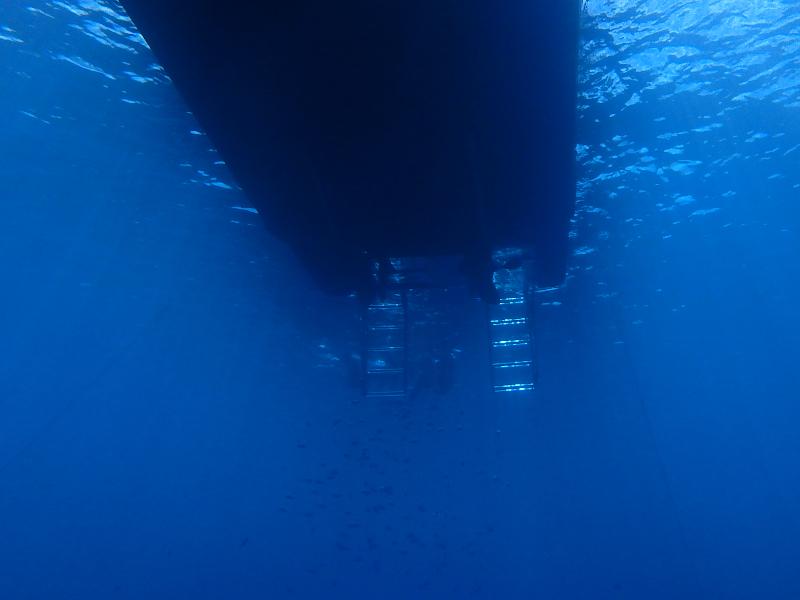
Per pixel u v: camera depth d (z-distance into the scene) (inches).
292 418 1085.8
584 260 569.9
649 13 308.5
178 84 241.8
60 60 338.0
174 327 801.6
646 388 962.7
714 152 436.5
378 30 216.1
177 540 2327.8
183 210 498.9
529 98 248.5
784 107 394.6
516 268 466.3
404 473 1294.3
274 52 224.2
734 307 727.7
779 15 320.5
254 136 266.4
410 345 595.2
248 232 522.3
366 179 294.7
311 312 655.1
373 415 932.6
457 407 854.5
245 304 682.2
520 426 1013.8
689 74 356.2
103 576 2479.1
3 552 2324.1
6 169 463.2
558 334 717.9
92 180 471.8
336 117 255.0
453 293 538.3
